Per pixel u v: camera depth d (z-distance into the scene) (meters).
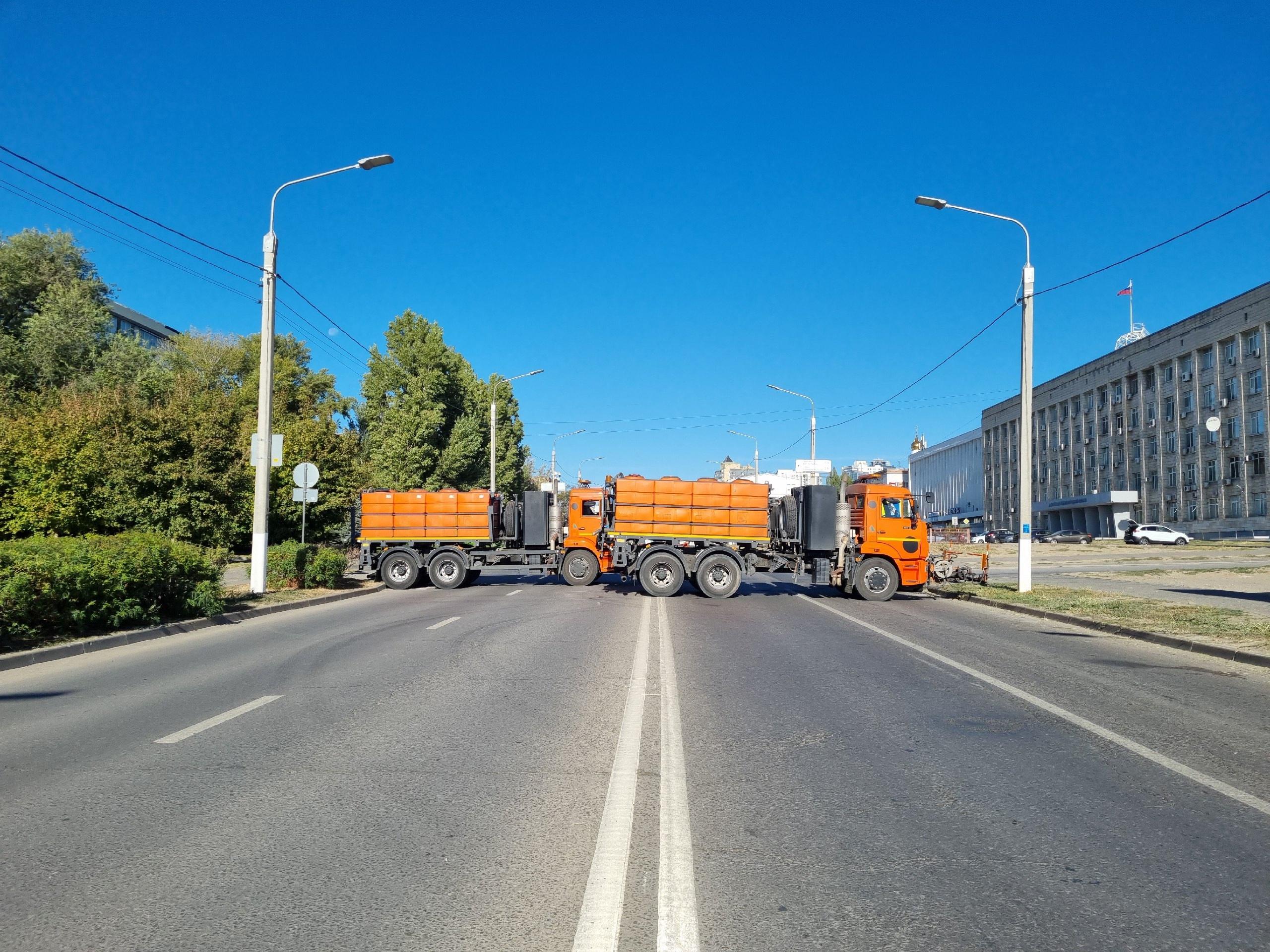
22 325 38.41
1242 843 4.56
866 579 20.64
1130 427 73.25
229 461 27.81
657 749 6.46
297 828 4.75
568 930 3.57
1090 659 11.07
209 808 5.07
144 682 9.22
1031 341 21.03
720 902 3.85
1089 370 79.06
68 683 9.16
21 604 10.73
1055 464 84.88
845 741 6.71
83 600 12.00
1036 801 5.25
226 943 3.45
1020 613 17.44
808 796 5.35
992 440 97.94
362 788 5.44
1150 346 70.31
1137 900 3.87
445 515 25.61
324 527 34.88
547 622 15.45
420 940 3.48
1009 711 7.82
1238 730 7.09
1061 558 41.62
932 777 5.74
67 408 24.67
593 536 25.61
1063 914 3.73
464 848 4.46
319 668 10.17
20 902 3.81
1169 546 51.88
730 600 20.88
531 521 26.39
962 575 24.14
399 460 49.28
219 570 15.65
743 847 4.50
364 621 15.63
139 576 12.93
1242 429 60.03
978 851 4.45
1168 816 4.99
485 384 58.97
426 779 5.64
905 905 3.82
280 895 3.89
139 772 5.80
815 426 43.12
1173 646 12.21
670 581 21.50
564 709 7.87
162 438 25.72
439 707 7.94
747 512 21.64
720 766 6.00
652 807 5.13
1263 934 3.55
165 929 3.56
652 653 11.48
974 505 103.00
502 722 7.32
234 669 10.09
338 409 55.69
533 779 5.67
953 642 12.87
